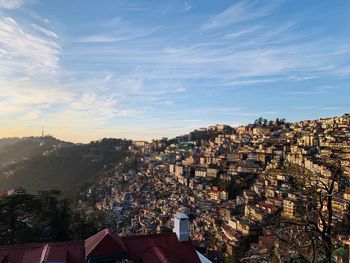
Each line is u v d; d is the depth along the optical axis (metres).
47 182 188.38
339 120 141.62
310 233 11.94
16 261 14.22
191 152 172.25
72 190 166.38
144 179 151.25
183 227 17.14
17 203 29.52
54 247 15.14
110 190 150.50
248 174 109.69
